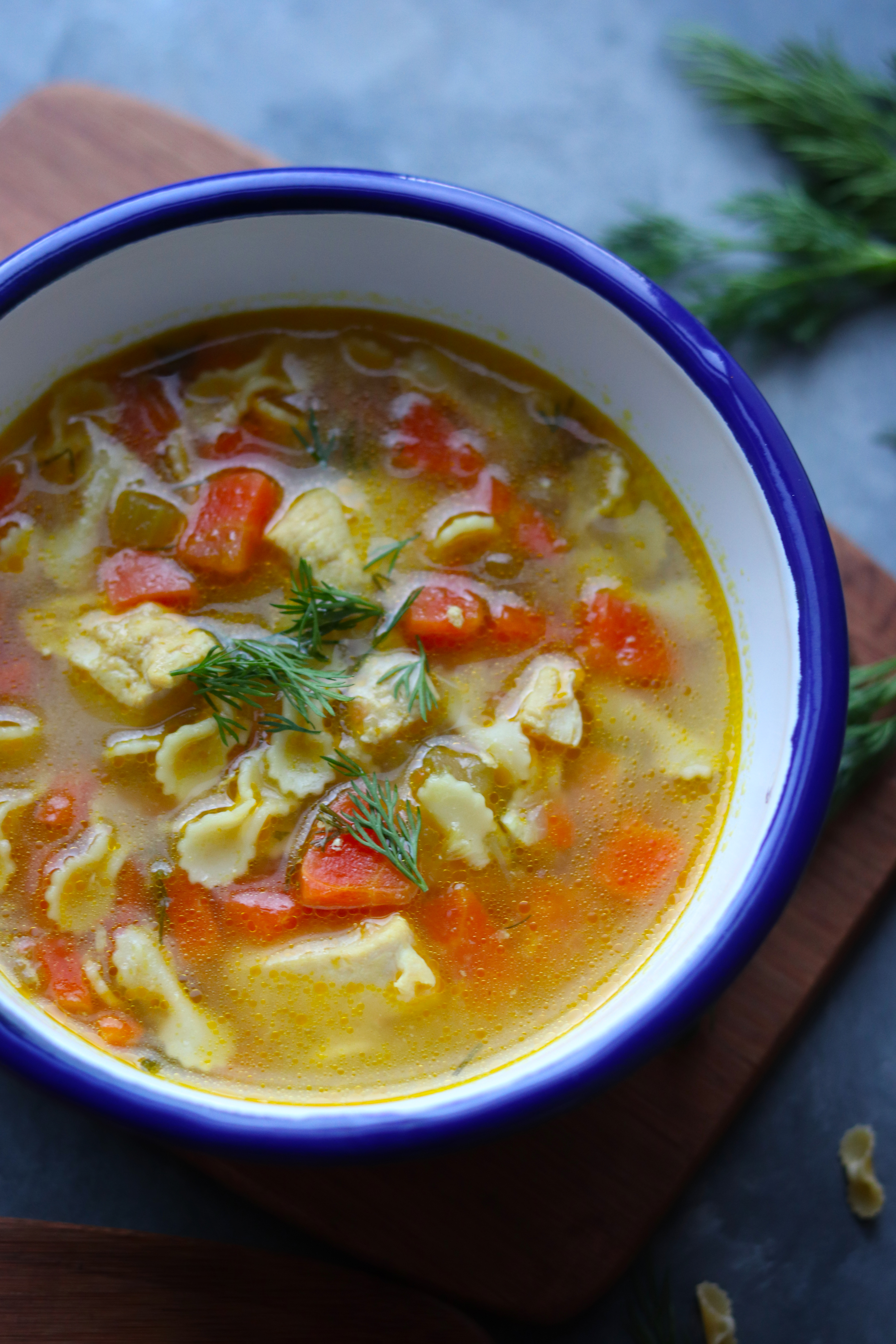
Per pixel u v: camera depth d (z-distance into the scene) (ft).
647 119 1.55
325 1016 1.10
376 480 1.19
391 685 1.14
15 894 1.11
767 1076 1.34
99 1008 1.09
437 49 1.56
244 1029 1.09
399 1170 1.23
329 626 1.15
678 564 1.17
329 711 1.14
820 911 1.28
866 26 1.56
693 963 1.02
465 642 1.16
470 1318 1.22
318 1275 1.22
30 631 1.14
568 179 1.54
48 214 1.35
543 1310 1.22
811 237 1.45
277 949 1.11
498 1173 1.23
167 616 1.15
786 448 1.09
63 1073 0.99
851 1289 1.30
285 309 1.19
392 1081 1.08
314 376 1.19
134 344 1.18
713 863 1.11
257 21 1.56
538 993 1.10
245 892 1.11
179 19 1.56
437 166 1.54
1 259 1.34
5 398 1.15
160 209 1.11
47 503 1.16
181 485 1.17
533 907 1.12
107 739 1.13
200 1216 1.27
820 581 1.07
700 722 1.15
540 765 1.14
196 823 1.12
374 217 1.13
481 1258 1.22
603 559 1.17
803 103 1.50
